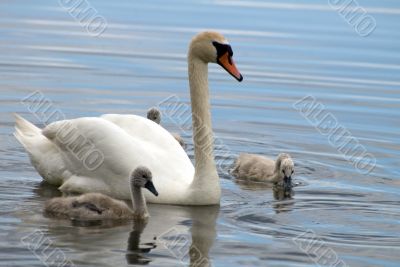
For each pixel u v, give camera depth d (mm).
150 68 26984
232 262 12875
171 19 33906
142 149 16328
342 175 18141
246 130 21422
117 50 29047
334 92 24906
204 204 15750
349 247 13734
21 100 23141
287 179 17172
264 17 35125
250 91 24969
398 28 33594
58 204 14766
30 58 27656
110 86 24891
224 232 14242
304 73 26828
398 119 22422
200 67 15820
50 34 31062
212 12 35688
